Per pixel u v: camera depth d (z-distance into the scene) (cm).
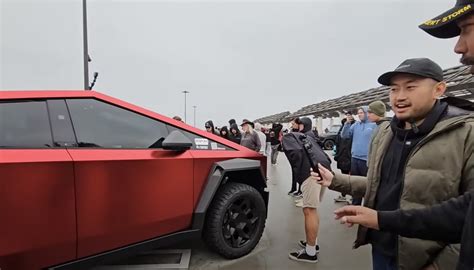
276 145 1116
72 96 234
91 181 216
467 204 96
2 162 182
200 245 349
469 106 142
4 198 182
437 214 100
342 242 364
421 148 136
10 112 203
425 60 138
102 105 248
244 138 733
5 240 183
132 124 259
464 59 95
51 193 199
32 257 194
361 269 294
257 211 326
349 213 113
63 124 221
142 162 243
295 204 552
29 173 191
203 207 280
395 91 145
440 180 128
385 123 173
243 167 311
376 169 161
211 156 296
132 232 239
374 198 161
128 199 235
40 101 218
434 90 138
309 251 309
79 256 215
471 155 125
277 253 330
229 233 306
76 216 210
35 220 193
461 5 93
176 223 268
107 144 237
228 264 302
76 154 214
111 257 230
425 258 134
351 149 497
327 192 638
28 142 202
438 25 99
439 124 133
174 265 296
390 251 153
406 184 137
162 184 256
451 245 130
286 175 899
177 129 290
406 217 103
